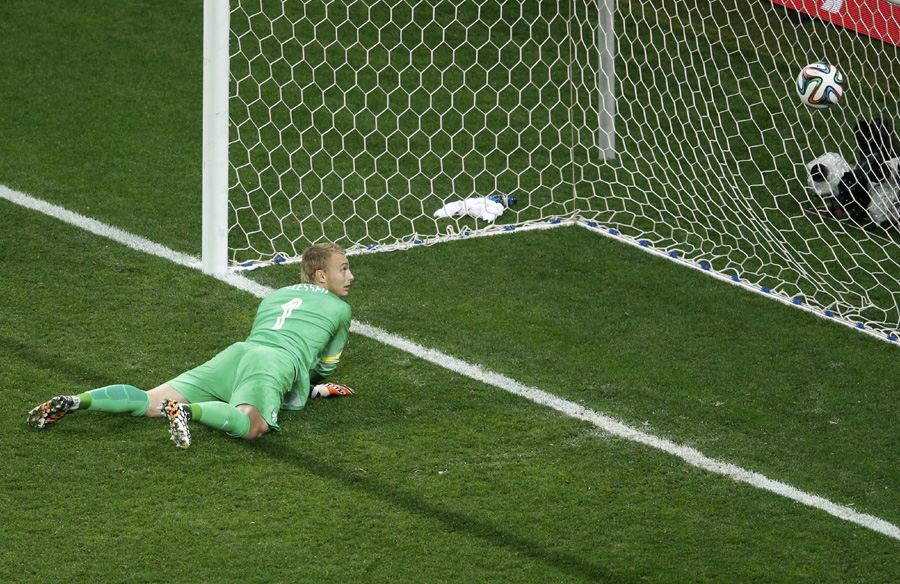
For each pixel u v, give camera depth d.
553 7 39.72
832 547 15.18
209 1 20.92
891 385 20.39
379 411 17.95
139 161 28.31
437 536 14.73
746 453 17.58
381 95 33.78
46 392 17.52
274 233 25.48
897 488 16.89
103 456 15.93
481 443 17.19
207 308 21.20
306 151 30.06
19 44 34.81
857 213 28.56
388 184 28.67
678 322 22.45
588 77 36.03
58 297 20.97
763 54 37.56
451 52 36.81
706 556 14.76
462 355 20.22
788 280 25.06
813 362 21.11
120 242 23.67
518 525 15.10
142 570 13.62
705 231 27.52
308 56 35.56
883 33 35.59
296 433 17.03
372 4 39.06
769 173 31.53
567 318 22.20
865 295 24.73
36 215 24.48
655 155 31.86
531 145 31.70
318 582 13.62
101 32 36.25
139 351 19.28
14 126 29.56
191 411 15.57
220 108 21.59
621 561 14.52
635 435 17.83
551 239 26.17
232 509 14.98
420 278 23.56
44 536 14.09
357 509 15.20
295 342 17.73
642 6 38.75
